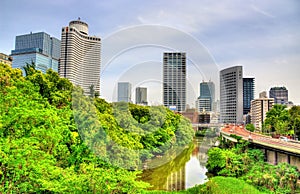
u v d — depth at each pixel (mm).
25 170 8453
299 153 23094
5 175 8547
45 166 8766
